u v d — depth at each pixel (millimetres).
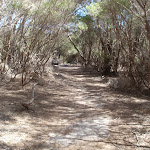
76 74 16562
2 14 5969
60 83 10219
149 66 7441
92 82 11883
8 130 3738
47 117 4879
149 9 6047
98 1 10031
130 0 6645
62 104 6289
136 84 8383
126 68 9188
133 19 7812
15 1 6027
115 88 9297
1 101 5516
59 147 3314
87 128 4285
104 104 6539
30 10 6648
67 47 27281
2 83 7664
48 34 8648
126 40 8797
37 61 8828
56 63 26281
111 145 3439
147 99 7125
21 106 5305
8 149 3010
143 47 7930
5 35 7230
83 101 6961
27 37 7320
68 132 4020
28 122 4355
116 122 4672
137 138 3697
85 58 25172
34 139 3527
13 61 7918
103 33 15211
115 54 13750
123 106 6199
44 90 8047
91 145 3432
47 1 7215
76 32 19984
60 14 8023
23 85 7531
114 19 9438
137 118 4934
